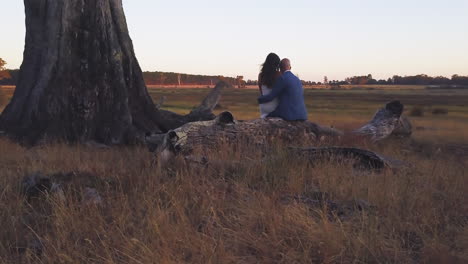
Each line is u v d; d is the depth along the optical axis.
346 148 6.85
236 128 7.47
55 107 11.59
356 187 5.11
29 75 12.24
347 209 4.52
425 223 4.05
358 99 109.44
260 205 4.27
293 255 3.33
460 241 3.77
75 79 11.81
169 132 6.67
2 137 11.18
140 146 10.60
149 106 13.07
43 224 4.02
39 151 9.03
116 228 3.74
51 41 11.88
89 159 7.80
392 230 3.90
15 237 3.70
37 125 11.62
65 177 5.40
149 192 4.68
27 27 12.45
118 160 7.62
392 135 11.94
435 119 35.44
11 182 5.10
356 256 3.31
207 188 4.81
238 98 116.44
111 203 4.43
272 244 3.52
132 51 12.97
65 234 3.60
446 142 14.55
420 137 15.81
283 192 5.11
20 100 12.12
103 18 12.21
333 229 3.68
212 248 3.35
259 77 8.48
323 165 6.15
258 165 5.94
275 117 8.22
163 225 3.72
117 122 12.07
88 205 4.26
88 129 11.75
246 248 3.54
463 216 4.54
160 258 3.14
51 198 4.37
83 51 12.02
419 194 4.97
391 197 4.77
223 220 4.07
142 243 3.32
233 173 5.71
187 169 5.71
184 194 4.66
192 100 93.50
